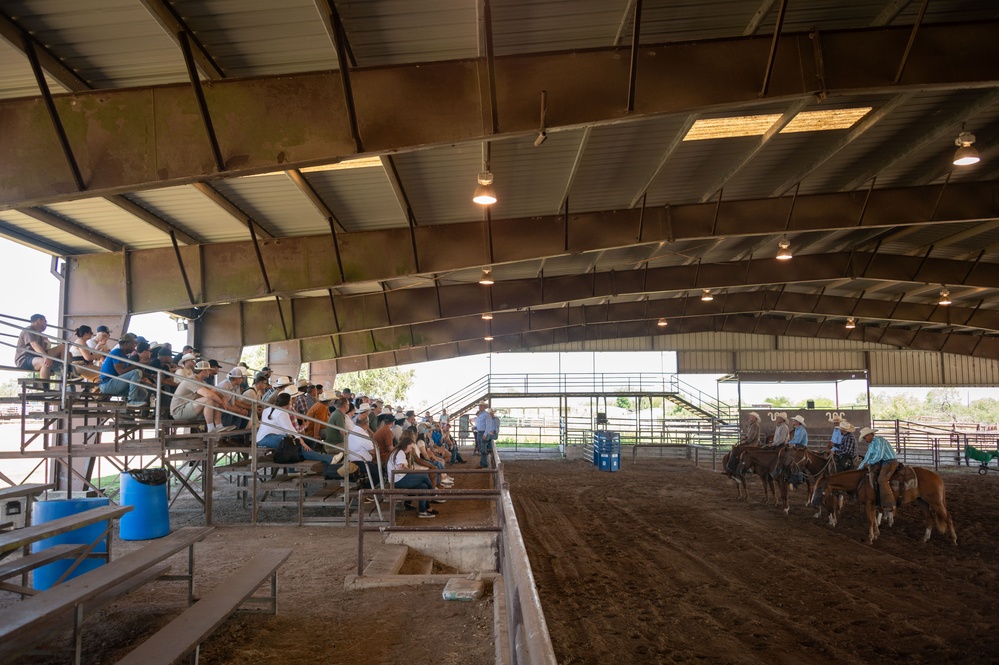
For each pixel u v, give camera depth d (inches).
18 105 259.4
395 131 264.8
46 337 359.9
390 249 520.4
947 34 275.7
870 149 438.3
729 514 587.5
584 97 271.0
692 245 696.4
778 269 777.6
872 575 365.4
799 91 273.3
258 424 443.2
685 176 472.4
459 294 768.3
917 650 249.0
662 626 275.3
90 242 476.1
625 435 1514.5
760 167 465.7
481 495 283.1
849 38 276.7
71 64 268.5
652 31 287.9
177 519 400.8
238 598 177.6
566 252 526.9
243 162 259.6
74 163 255.4
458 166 406.3
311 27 257.1
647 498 694.5
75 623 158.2
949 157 456.1
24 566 180.1
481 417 928.3
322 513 426.9
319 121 264.4
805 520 559.2
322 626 216.7
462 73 270.5
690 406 1448.1
